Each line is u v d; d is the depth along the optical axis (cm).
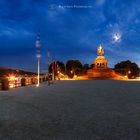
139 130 907
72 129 927
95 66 15575
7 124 1022
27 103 1777
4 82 3306
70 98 2142
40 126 983
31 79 5412
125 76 14288
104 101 1902
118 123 1036
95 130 909
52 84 5362
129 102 1833
